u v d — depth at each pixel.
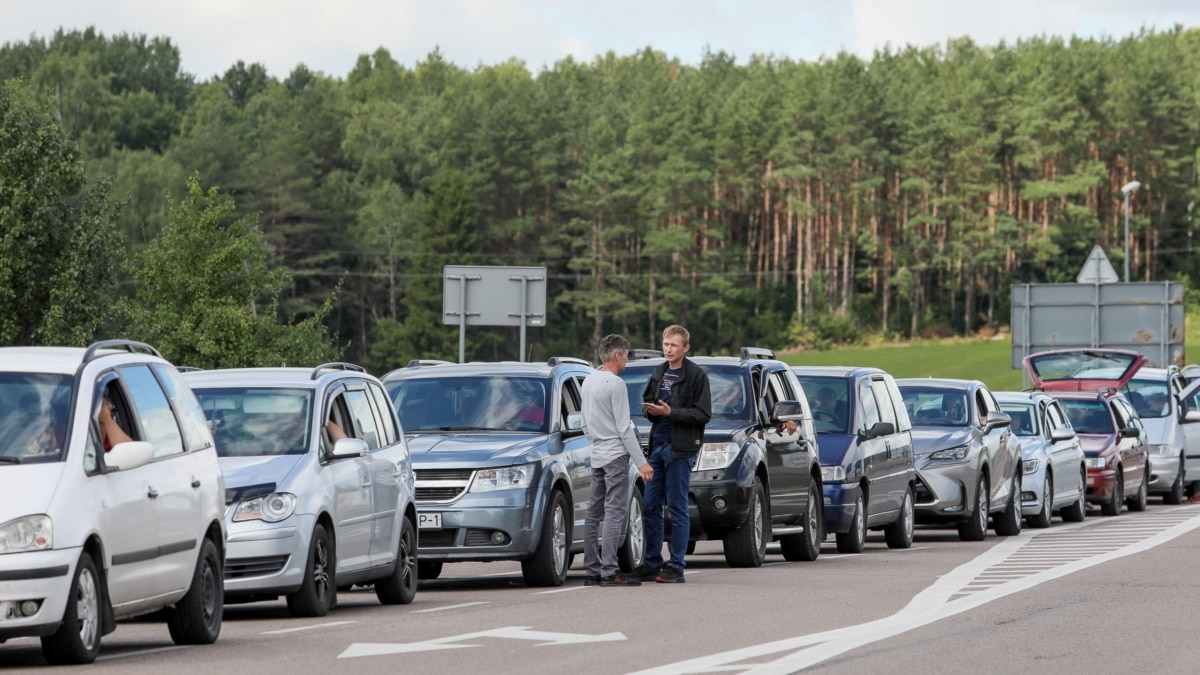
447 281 84.69
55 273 105.81
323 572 35.19
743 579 43.91
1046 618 33.41
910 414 67.44
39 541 25.23
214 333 120.00
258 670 25.53
